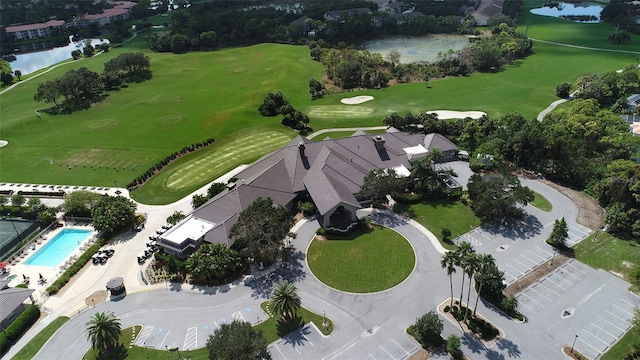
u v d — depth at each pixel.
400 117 145.38
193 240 89.62
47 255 95.06
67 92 182.25
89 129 160.62
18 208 109.75
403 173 112.38
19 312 78.88
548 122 132.88
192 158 135.50
